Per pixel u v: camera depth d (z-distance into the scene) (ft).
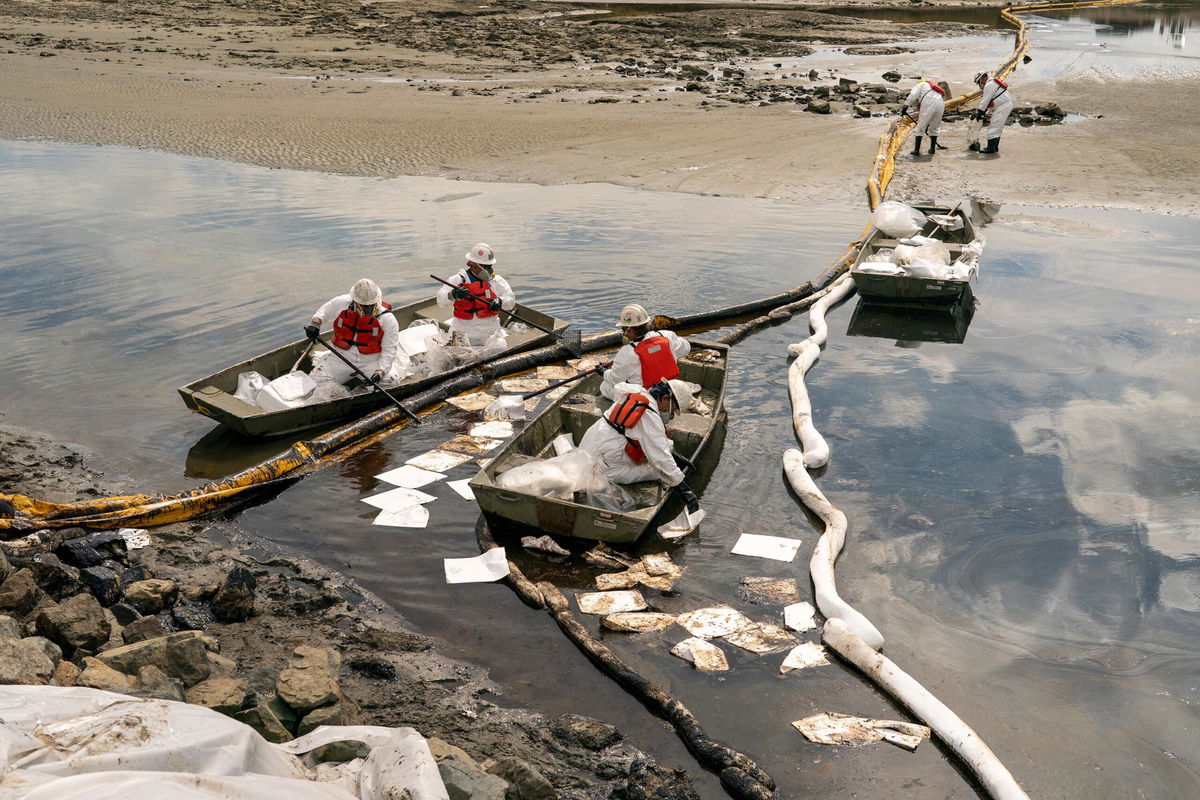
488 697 20.21
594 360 38.99
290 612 22.90
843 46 137.08
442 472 29.91
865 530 26.91
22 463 29.25
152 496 26.84
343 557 25.39
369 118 83.92
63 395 34.22
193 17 145.69
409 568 24.94
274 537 26.32
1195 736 19.39
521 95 96.12
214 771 12.50
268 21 144.56
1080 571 24.95
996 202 60.90
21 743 11.83
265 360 34.60
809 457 30.22
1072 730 19.56
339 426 33.22
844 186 64.75
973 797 17.69
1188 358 37.86
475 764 16.62
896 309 44.65
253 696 17.28
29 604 20.67
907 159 72.49
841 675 21.02
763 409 34.53
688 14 165.68
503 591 23.99
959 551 25.89
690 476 29.81
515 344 38.65
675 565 25.23
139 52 116.06
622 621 22.68
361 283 33.32
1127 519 27.22
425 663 21.24
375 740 15.74
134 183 63.57
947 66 118.01
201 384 32.30
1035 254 51.06
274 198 60.70
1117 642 22.30
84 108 85.97
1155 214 57.62
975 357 38.88
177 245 51.11
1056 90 100.07
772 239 53.67
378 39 130.93
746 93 98.89
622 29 146.10
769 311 43.78
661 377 30.99
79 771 11.68
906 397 35.29
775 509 27.99
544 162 70.69
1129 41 139.23
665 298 44.98
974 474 29.86
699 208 59.72
